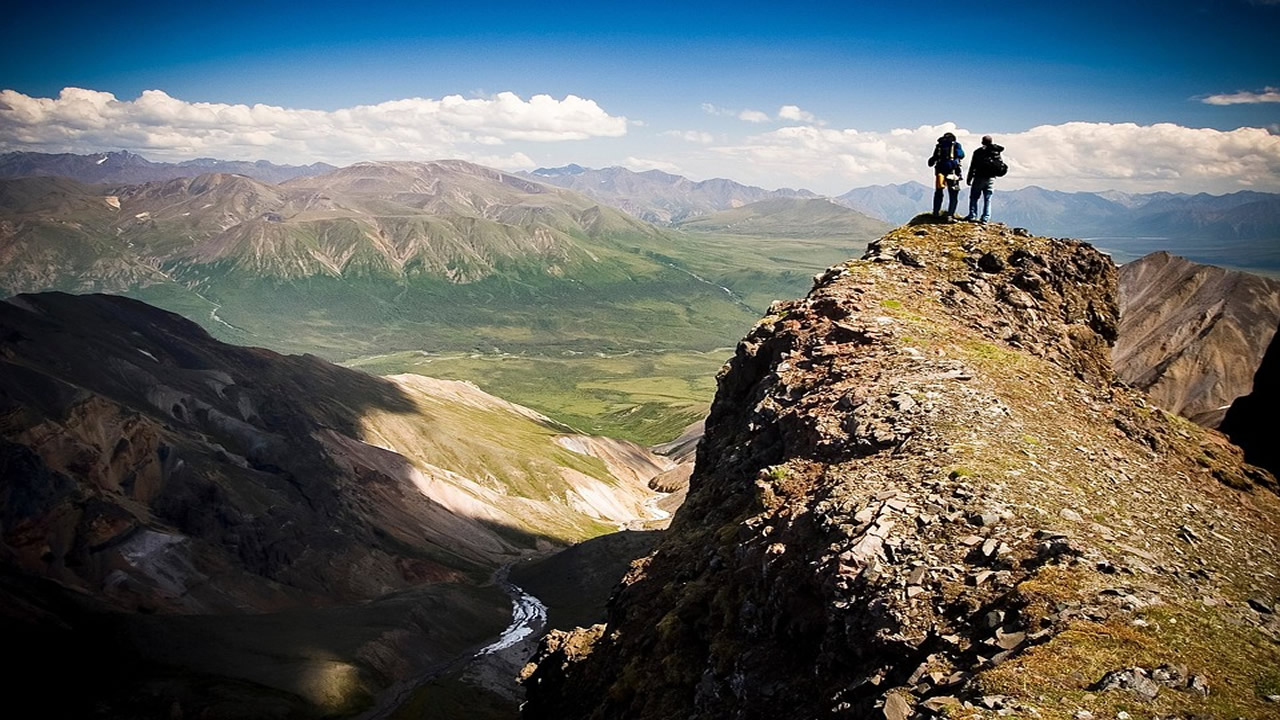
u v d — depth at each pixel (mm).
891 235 52938
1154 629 19016
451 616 180250
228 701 125188
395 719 134875
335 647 151875
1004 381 35875
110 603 150375
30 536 156250
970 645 19953
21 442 170125
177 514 184250
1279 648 19062
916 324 41062
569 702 39969
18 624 127250
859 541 24234
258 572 181500
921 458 28375
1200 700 16828
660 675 31094
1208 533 26594
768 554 27516
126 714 119062
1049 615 19703
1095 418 36438
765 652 25734
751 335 49531
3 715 112438
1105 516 25344
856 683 21031
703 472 49531
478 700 144000
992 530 23672
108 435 186750
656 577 39312
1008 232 51531
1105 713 16500
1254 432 69188
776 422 37656
